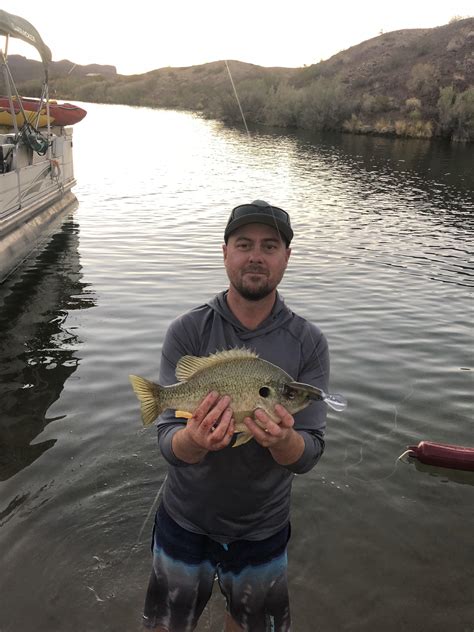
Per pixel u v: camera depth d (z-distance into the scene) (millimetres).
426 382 3336
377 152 19953
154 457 2535
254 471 1333
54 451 2539
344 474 2496
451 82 28938
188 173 13359
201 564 1442
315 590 1920
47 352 3594
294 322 1378
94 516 2170
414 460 2600
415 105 27641
